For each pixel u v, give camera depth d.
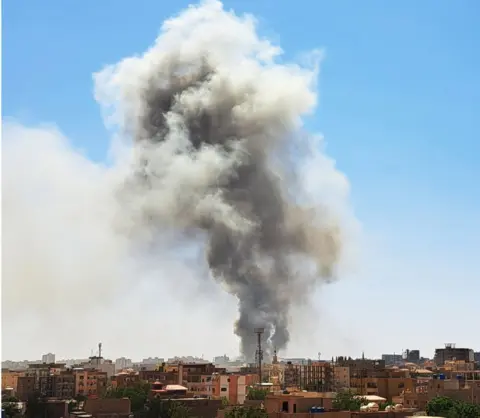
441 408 91.31
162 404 108.94
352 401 97.88
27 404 108.12
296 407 83.94
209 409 112.94
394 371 158.50
